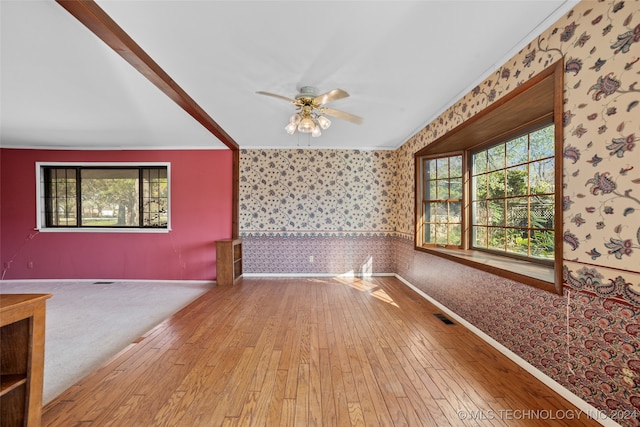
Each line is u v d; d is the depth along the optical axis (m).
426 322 3.13
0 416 1.44
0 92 2.93
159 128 4.15
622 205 1.47
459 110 3.03
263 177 5.29
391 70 2.49
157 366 2.23
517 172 2.99
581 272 1.70
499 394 1.88
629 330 1.45
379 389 1.94
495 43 2.11
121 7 1.70
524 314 2.20
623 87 1.46
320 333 2.84
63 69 2.46
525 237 2.87
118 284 5.00
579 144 1.70
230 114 3.54
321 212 5.33
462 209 3.84
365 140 4.90
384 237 5.37
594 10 1.59
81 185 5.25
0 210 5.13
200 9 1.73
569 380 1.80
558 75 1.82
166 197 5.26
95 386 1.97
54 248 5.18
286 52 2.20
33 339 1.46
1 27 1.90
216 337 2.75
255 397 1.85
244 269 5.32
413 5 1.71
